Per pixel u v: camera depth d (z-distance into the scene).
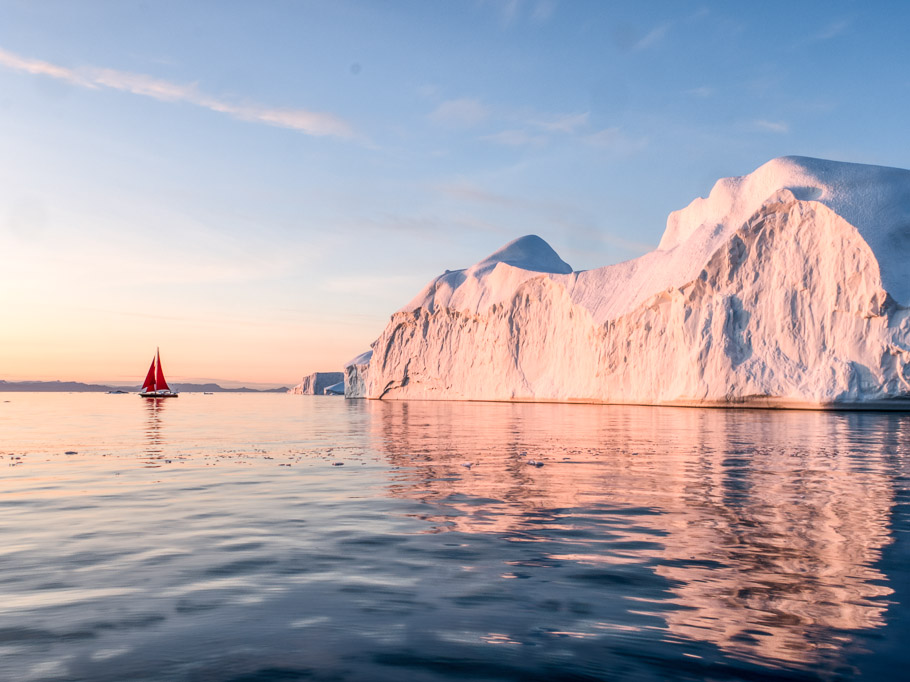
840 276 48.38
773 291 51.81
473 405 68.94
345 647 4.07
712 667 3.80
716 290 54.53
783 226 52.59
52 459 15.65
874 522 7.78
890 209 48.59
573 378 68.81
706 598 5.01
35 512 8.62
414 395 93.12
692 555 6.27
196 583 5.40
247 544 6.76
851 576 5.60
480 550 6.47
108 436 24.06
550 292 74.88
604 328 63.50
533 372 75.06
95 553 6.39
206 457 16.02
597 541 6.84
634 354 60.84
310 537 7.06
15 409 63.53
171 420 38.72
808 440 20.42
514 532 7.27
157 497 9.84
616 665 3.83
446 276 94.75
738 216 56.88
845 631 4.36
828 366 46.91
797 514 8.28
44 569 5.83
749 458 15.02
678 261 58.50
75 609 4.77
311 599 4.98
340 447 18.62
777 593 5.13
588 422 32.50
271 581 5.45
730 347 52.16
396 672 3.72
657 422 32.22
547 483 11.08
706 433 23.83
